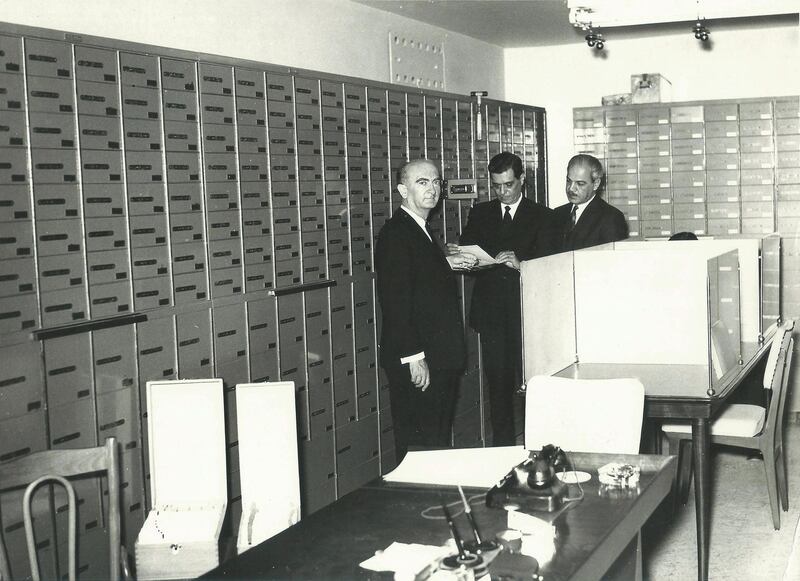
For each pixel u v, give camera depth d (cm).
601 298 389
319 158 404
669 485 242
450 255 460
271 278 377
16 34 268
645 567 356
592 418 279
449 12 519
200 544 275
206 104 340
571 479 229
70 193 286
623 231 488
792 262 590
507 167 488
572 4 404
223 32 381
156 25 346
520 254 494
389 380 393
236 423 359
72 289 288
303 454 398
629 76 639
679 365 377
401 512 216
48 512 281
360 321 436
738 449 534
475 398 534
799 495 442
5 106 265
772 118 587
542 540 186
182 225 331
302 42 433
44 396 278
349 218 426
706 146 602
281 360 383
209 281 344
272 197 376
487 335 498
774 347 392
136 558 274
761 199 595
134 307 311
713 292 361
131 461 310
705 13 404
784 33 601
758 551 371
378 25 498
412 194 395
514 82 666
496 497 216
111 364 302
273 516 298
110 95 299
